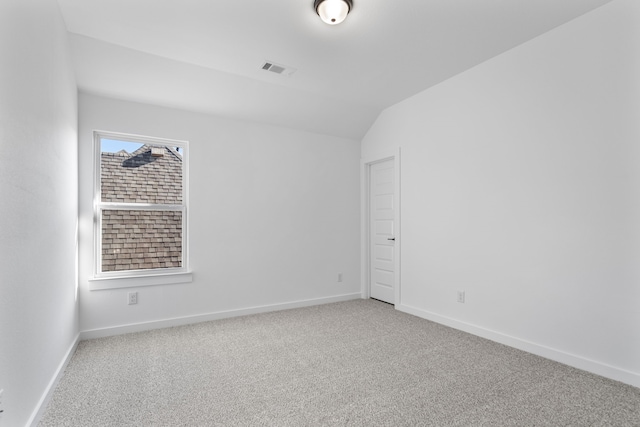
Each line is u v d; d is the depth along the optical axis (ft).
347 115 13.12
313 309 12.74
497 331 9.10
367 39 8.22
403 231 12.37
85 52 8.34
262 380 6.88
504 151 8.97
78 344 8.90
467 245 9.98
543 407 5.81
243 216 12.03
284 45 8.47
